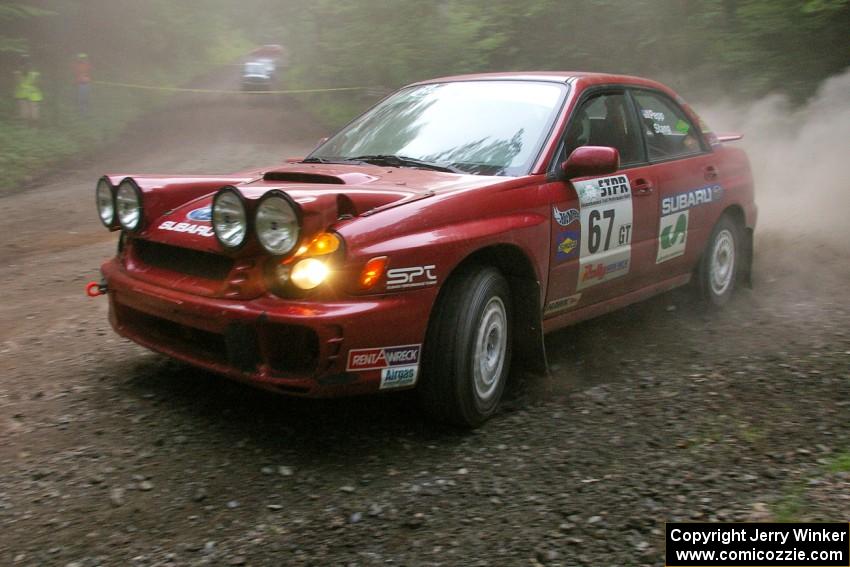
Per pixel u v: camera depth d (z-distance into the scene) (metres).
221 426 3.96
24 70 20.38
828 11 10.88
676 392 4.42
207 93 31.98
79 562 2.88
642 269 5.04
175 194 4.17
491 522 3.13
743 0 12.23
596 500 3.28
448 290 3.81
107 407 4.14
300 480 3.47
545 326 4.42
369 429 3.96
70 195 13.28
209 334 3.68
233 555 2.93
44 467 3.53
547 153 4.38
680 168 5.34
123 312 4.22
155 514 3.19
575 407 4.25
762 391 4.40
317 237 3.46
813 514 3.08
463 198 3.87
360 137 5.00
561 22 15.35
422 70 19.05
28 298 6.43
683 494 3.30
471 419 3.91
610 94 5.00
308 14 25.03
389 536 3.05
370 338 3.49
